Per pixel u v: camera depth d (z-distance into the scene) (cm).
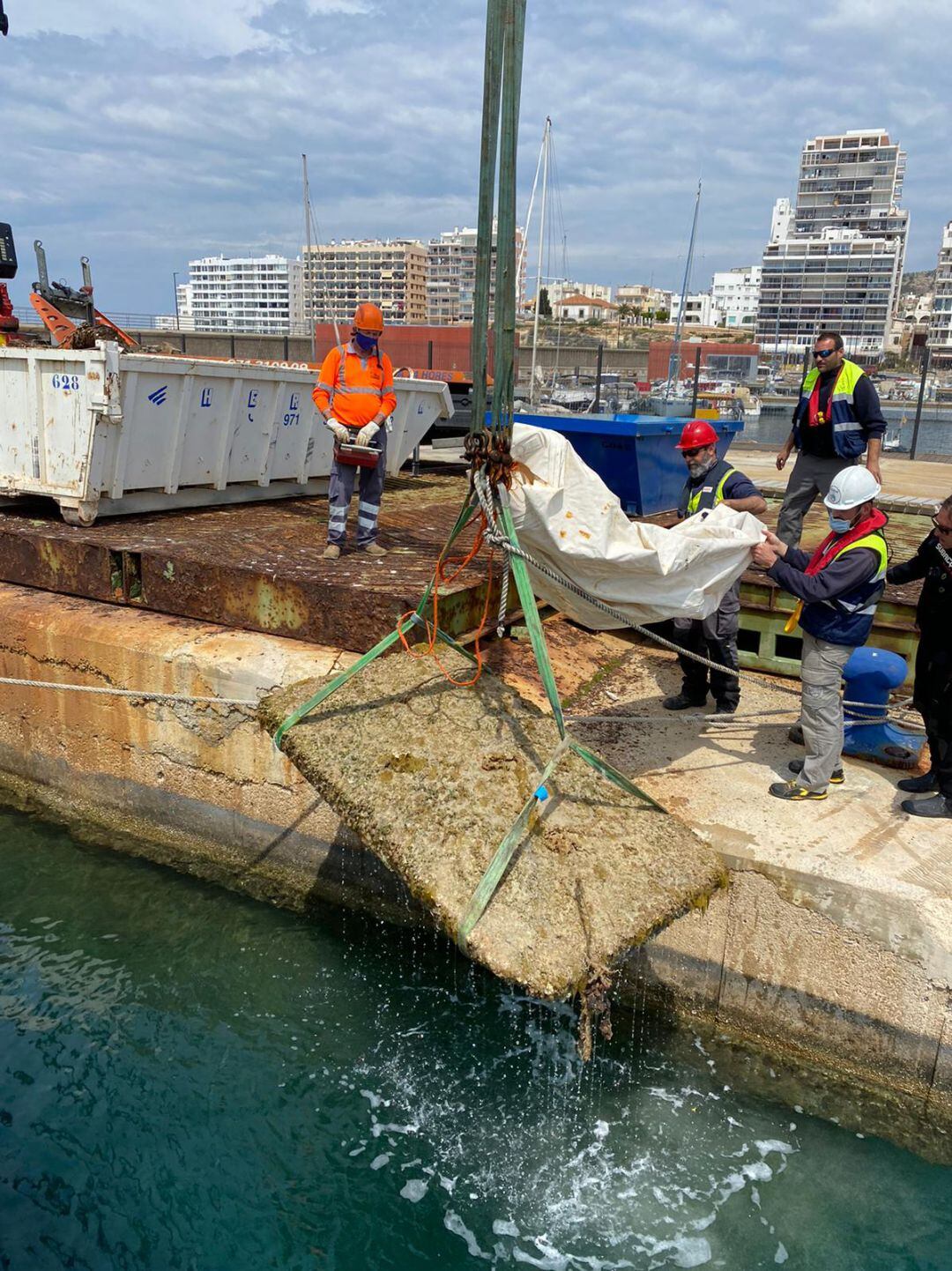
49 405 696
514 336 343
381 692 438
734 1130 396
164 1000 473
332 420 649
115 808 638
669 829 384
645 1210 359
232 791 582
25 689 654
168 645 588
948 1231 349
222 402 799
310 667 548
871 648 553
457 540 752
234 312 19538
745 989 431
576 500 380
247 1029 454
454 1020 461
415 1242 346
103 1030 451
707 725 562
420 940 524
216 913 550
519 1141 390
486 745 403
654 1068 428
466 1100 412
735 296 19438
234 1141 390
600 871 347
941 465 1642
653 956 450
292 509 875
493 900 328
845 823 443
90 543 657
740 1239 346
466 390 1391
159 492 783
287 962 505
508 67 302
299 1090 416
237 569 601
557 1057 437
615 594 399
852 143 16675
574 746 393
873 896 391
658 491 893
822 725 449
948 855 416
